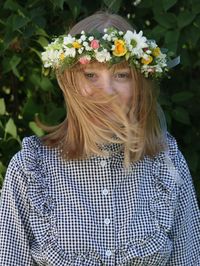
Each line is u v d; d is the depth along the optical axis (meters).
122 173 2.10
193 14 2.47
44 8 2.47
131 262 2.06
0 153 2.54
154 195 2.11
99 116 2.03
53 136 2.15
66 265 2.03
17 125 2.62
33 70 2.57
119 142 2.05
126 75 2.06
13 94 2.66
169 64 2.25
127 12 2.59
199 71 2.70
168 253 2.11
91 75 2.04
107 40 2.01
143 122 2.09
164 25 2.48
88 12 2.50
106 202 2.08
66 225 2.05
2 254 2.11
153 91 2.12
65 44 2.03
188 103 2.64
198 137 2.66
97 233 2.06
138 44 2.01
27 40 2.47
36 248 2.09
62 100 2.63
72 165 2.10
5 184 2.13
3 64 2.51
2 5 2.48
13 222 2.11
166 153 2.15
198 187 2.62
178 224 2.18
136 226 2.07
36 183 2.09
